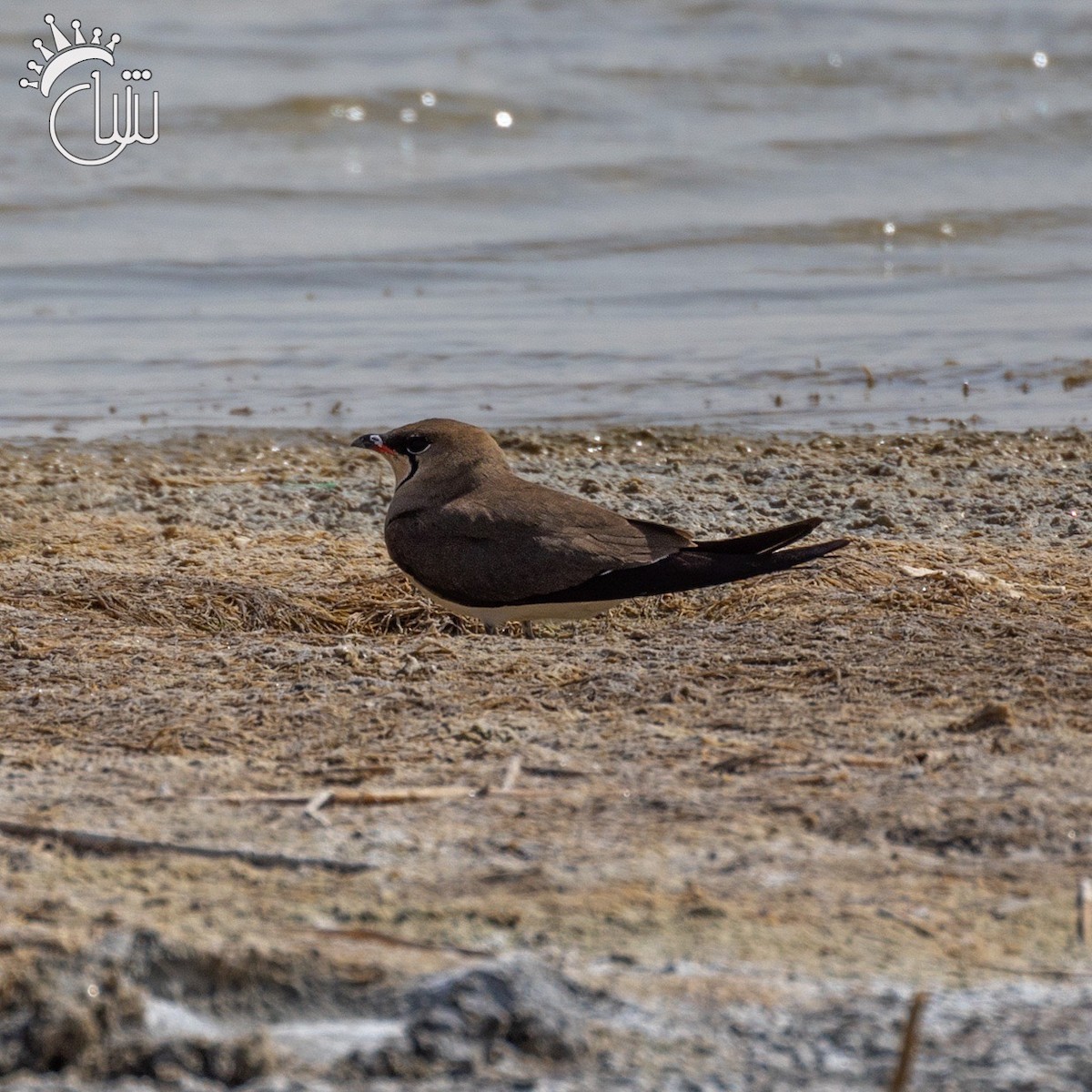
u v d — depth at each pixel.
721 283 26.17
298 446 18.31
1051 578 12.99
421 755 8.80
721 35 43.00
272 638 11.42
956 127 36.25
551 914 6.77
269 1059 5.56
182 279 26.03
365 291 25.66
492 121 35.88
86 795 8.16
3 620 11.57
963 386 20.69
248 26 42.28
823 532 14.89
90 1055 5.56
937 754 8.64
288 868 7.32
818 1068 5.70
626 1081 5.60
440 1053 5.64
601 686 9.93
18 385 20.70
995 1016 6.04
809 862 7.37
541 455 17.64
